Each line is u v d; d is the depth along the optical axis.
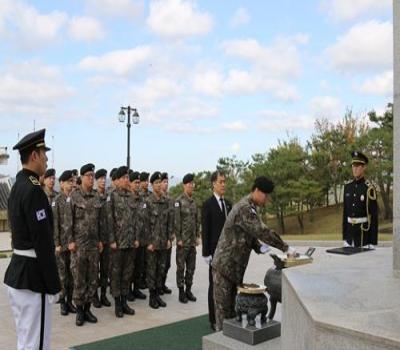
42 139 3.38
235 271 3.96
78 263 5.37
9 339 4.76
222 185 5.06
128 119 15.41
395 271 2.82
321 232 25.14
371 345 1.64
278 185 24.88
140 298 6.80
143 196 7.25
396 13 2.92
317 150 25.88
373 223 5.59
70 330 5.06
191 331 4.93
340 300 2.17
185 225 6.41
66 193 6.04
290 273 2.89
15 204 3.22
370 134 22.11
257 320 3.70
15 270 3.18
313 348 1.86
